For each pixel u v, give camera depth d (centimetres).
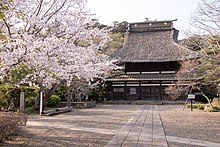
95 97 3222
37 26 605
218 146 732
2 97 656
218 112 1897
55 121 1276
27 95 1802
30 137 830
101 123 1207
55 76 633
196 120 1377
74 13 683
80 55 631
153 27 3862
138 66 3375
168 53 3319
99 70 715
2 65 502
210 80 1739
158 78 3130
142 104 2986
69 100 2162
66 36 629
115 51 3528
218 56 1363
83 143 743
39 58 523
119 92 3316
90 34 668
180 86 2591
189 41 1636
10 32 564
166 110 2062
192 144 754
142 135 878
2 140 741
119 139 802
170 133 943
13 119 785
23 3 574
